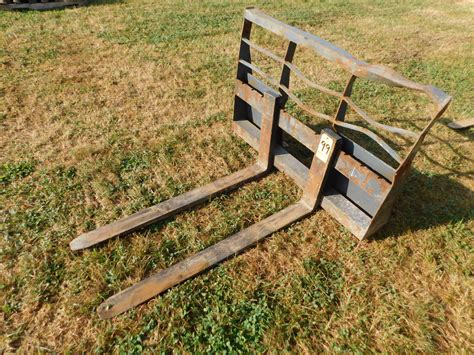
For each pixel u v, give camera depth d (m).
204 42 6.96
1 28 6.81
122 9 8.41
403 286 2.88
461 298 2.80
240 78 4.09
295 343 2.47
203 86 5.51
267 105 3.50
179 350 2.38
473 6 11.38
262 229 3.21
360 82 5.94
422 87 2.39
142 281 2.70
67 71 5.58
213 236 3.17
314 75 6.09
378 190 2.86
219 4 9.37
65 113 4.65
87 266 2.83
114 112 4.74
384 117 5.07
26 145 4.04
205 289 2.75
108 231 3.04
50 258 2.89
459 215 3.55
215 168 3.95
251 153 4.21
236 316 2.57
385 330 2.57
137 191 3.54
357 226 3.12
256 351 2.39
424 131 2.42
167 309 2.59
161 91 5.28
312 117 4.90
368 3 10.94
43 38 6.57
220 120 4.74
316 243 3.19
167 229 3.22
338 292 2.80
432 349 2.46
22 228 3.10
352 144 3.03
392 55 7.18
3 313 2.51
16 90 5.00
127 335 2.43
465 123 4.99
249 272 2.90
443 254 3.16
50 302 2.61
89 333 2.44
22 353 2.33
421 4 11.30
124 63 5.96
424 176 4.04
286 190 3.73
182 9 8.73
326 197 3.38
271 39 7.33
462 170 4.19
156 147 4.16
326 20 9.01
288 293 2.75
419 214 3.54
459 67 6.75
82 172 3.72
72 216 3.27
